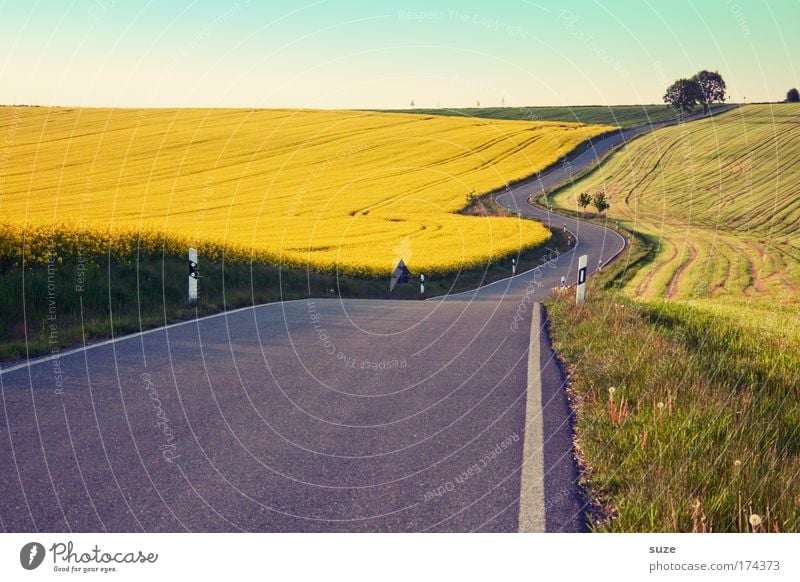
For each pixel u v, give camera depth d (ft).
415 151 228.84
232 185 172.35
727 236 168.14
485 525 13.34
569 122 362.74
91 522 13.05
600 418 19.70
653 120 374.63
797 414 20.52
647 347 28.68
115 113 267.39
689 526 13.23
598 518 13.76
